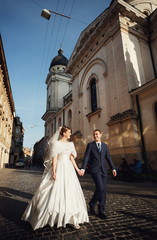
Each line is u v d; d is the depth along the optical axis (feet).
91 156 10.02
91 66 59.26
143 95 34.76
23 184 21.52
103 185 9.25
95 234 6.81
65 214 7.06
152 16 47.96
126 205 11.37
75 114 66.33
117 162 36.76
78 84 68.54
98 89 52.60
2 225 7.90
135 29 47.37
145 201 12.45
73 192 7.84
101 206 9.05
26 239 6.38
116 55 44.34
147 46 49.03
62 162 8.45
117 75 42.70
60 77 122.83
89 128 55.16
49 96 124.77
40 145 163.12
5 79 66.54
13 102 97.40
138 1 57.62
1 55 51.80
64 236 6.62
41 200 7.50
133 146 33.50
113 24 47.62
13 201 12.59
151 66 46.93
